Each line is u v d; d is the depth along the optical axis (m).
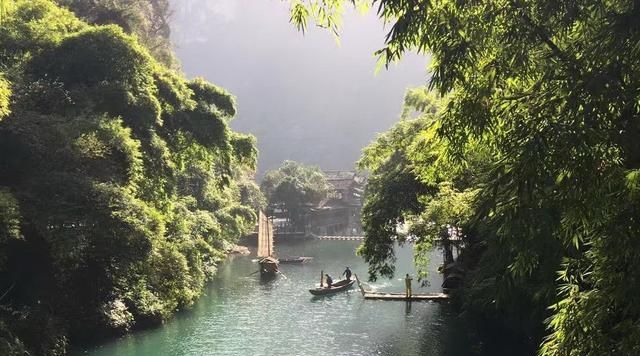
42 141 18.12
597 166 4.97
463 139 6.43
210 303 34.31
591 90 4.75
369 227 29.09
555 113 5.14
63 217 16.95
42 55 22.78
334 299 35.59
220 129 31.58
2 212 15.38
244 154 35.62
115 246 18.45
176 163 31.83
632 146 4.98
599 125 5.00
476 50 5.60
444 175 9.45
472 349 22.44
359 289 39.38
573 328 5.88
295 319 29.72
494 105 5.86
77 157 18.39
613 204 5.20
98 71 22.94
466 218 18.14
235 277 46.50
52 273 20.64
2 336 17.12
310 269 52.06
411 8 5.43
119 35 23.78
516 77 5.95
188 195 48.50
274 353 23.16
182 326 27.62
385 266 29.94
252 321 29.17
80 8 38.41
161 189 26.84
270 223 74.56
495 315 21.88
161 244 25.14
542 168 4.84
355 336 25.77
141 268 21.16
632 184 4.72
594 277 5.95
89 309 23.39
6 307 18.94
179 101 29.11
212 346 24.09
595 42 5.04
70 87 22.44
